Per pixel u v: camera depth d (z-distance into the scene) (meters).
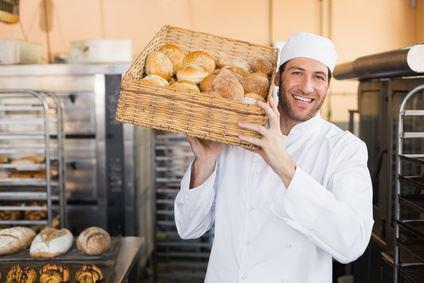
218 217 1.57
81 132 3.47
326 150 1.45
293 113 1.42
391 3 4.02
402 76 2.28
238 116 1.18
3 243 2.01
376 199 2.66
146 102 1.21
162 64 1.37
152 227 3.83
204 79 1.34
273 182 1.44
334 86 4.09
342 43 4.08
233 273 1.48
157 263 3.78
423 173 2.27
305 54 1.37
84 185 3.50
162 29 1.55
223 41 1.56
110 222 3.50
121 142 3.45
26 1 4.15
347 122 4.11
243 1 4.11
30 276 1.76
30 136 2.71
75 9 4.16
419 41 3.94
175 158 3.65
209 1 4.12
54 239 2.00
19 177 3.07
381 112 2.57
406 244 2.01
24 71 3.43
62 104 3.44
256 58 1.53
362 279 2.82
